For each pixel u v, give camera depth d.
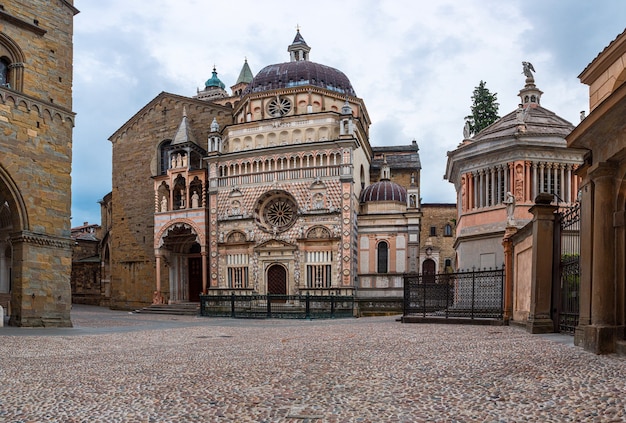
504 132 40.41
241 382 12.08
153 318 51.03
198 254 69.81
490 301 37.81
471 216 41.22
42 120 33.16
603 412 8.09
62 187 34.03
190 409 9.62
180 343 23.23
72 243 34.28
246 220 61.59
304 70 68.62
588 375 10.91
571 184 38.50
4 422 9.01
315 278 58.56
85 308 74.31
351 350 17.86
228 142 65.00
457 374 11.89
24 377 13.52
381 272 61.88
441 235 83.31
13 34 31.98
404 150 84.19
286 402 9.87
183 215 65.62
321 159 59.31
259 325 37.91
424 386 10.73
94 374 13.93
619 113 13.15
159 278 66.75
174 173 67.06
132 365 15.66
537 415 8.17
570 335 20.08
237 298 52.81
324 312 53.62
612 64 18.72
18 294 31.44
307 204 59.28
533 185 38.47
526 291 25.36
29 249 31.78
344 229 57.72
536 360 13.25
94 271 86.50
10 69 32.19
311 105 64.69
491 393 9.77
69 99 35.12
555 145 38.25
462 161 42.31
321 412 9.03
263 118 65.69
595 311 14.81
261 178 61.56
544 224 22.30
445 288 41.75
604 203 14.89
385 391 10.45
